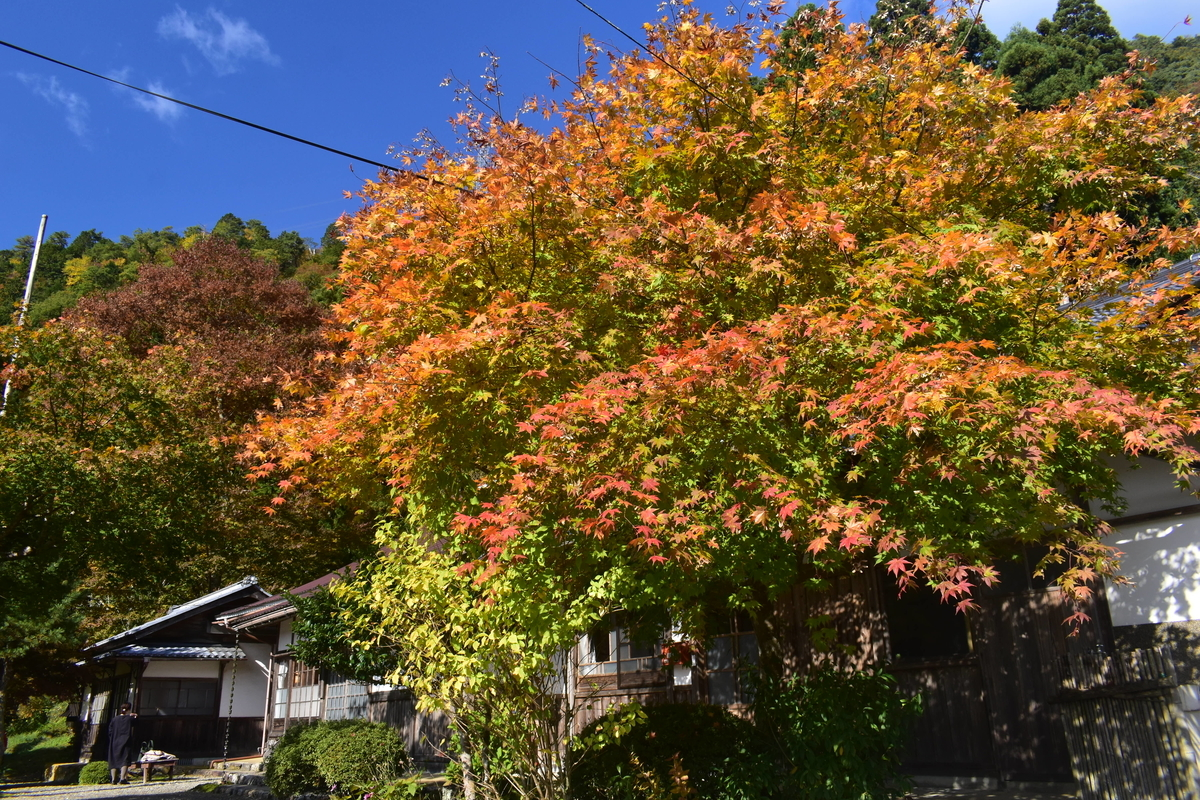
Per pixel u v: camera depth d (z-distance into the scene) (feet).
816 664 33.14
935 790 27.73
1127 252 21.58
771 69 26.99
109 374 42.16
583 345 22.30
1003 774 27.27
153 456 40.06
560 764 22.08
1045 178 24.47
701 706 26.35
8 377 40.60
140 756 67.15
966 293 19.13
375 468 25.62
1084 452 19.70
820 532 17.85
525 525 18.02
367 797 32.86
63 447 37.40
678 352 17.80
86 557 41.32
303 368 82.07
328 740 39.19
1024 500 19.30
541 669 21.22
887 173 23.79
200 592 88.33
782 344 18.10
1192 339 20.39
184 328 96.12
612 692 40.70
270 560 76.54
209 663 75.10
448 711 23.02
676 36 25.89
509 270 24.23
